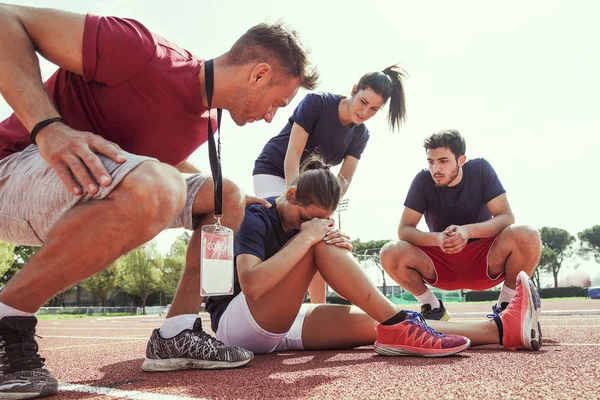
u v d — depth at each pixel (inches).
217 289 64.0
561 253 2878.9
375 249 2684.5
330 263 76.9
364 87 123.1
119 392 50.9
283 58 64.1
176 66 61.6
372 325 94.2
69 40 54.2
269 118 69.0
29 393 47.1
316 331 92.0
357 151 141.9
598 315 277.9
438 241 120.1
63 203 52.7
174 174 54.1
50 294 50.0
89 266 50.1
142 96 60.0
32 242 59.9
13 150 60.9
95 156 49.2
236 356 67.1
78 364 84.5
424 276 130.4
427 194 132.1
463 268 125.9
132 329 266.1
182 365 66.9
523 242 113.3
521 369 58.9
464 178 128.9
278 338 84.1
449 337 76.0
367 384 51.7
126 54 56.4
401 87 135.1
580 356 69.9
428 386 49.5
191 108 64.2
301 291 79.7
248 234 80.0
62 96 60.5
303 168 93.2
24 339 49.3
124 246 50.7
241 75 63.6
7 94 50.3
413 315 79.4
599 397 42.1
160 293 1989.4
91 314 1487.5
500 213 123.6
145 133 62.9
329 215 83.5
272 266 73.0
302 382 54.1
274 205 90.0
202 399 45.5
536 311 82.7
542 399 41.9
